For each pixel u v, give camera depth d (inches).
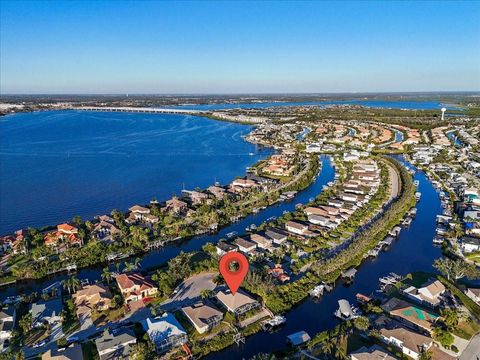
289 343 3747.5
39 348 3668.8
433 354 3494.1
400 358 3469.5
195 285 4805.6
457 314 3973.9
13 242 5895.7
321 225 6628.9
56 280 5113.2
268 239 5925.2
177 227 6481.3
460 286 4648.1
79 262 5369.1
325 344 3636.8
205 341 3754.9
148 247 5905.5
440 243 5944.9
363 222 6737.2
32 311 4148.6
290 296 4453.7
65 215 7480.3
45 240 6008.9
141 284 4598.9
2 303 4407.0
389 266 5319.9
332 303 4458.7
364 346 3619.6
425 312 3988.7
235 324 4003.4
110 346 3540.8
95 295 4384.8
